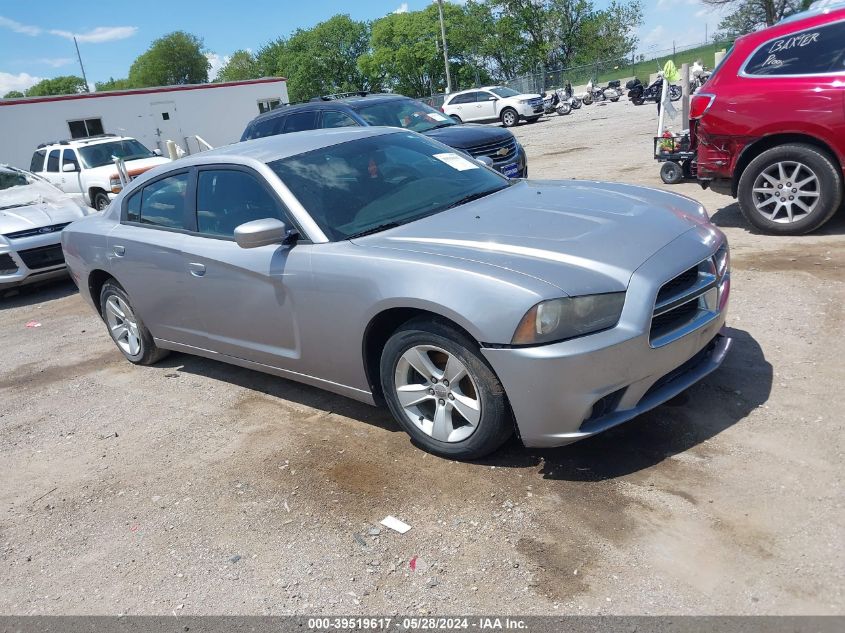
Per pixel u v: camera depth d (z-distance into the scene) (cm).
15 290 933
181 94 3098
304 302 369
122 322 554
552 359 284
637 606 237
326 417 415
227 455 387
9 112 2583
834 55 579
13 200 961
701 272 325
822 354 391
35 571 312
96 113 2819
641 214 353
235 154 433
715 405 354
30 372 588
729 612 228
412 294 315
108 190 1385
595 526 279
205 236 435
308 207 382
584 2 6006
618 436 339
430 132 982
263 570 286
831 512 265
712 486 292
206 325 451
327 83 7544
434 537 289
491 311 293
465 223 359
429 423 346
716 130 640
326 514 317
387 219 383
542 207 372
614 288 292
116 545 321
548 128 2298
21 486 391
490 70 6481
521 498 304
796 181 607
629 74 4541
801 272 525
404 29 6500
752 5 4044
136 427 444
